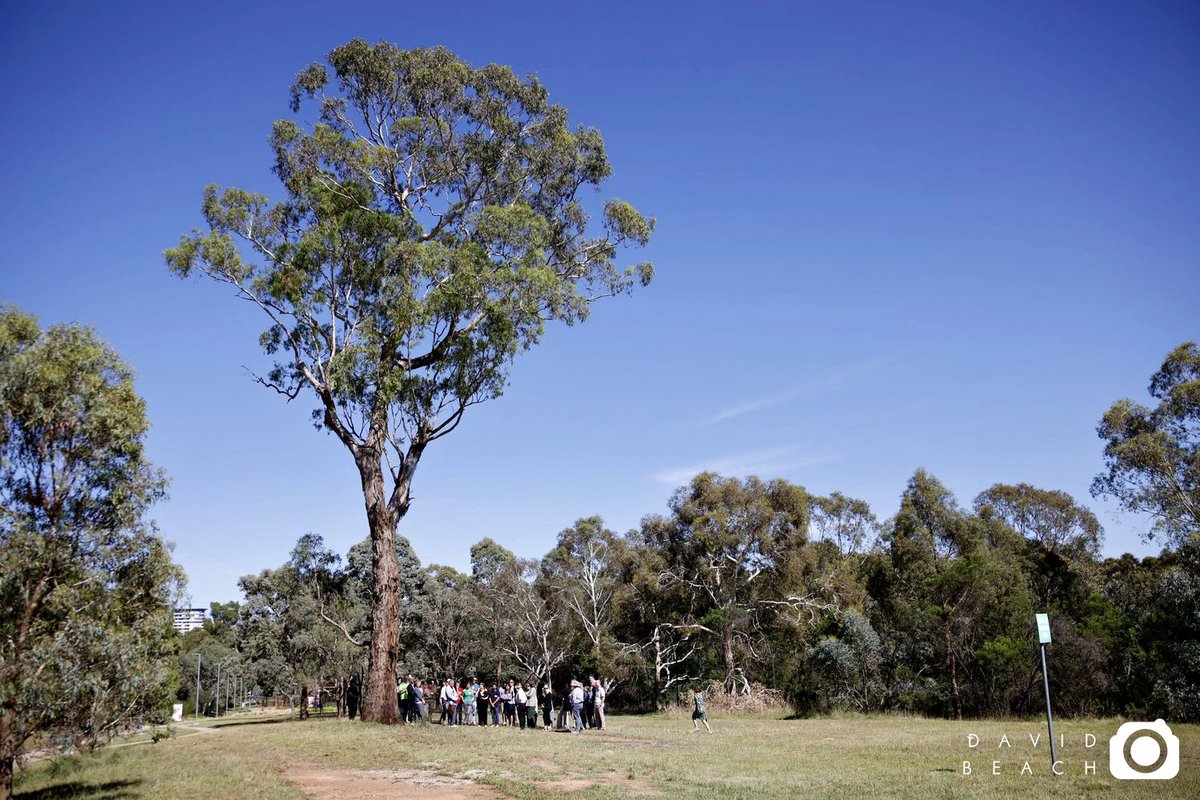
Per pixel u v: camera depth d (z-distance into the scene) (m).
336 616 43.31
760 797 12.12
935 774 14.32
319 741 20.31
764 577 52.12
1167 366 38.41
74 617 11.62
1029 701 33.56
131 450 12.77
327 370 26.11
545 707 29.94
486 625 53.53
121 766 15.99
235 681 83.31
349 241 26.41
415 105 29.25
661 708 50.06
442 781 14.34
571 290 28.02
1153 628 31.28
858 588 49.47
